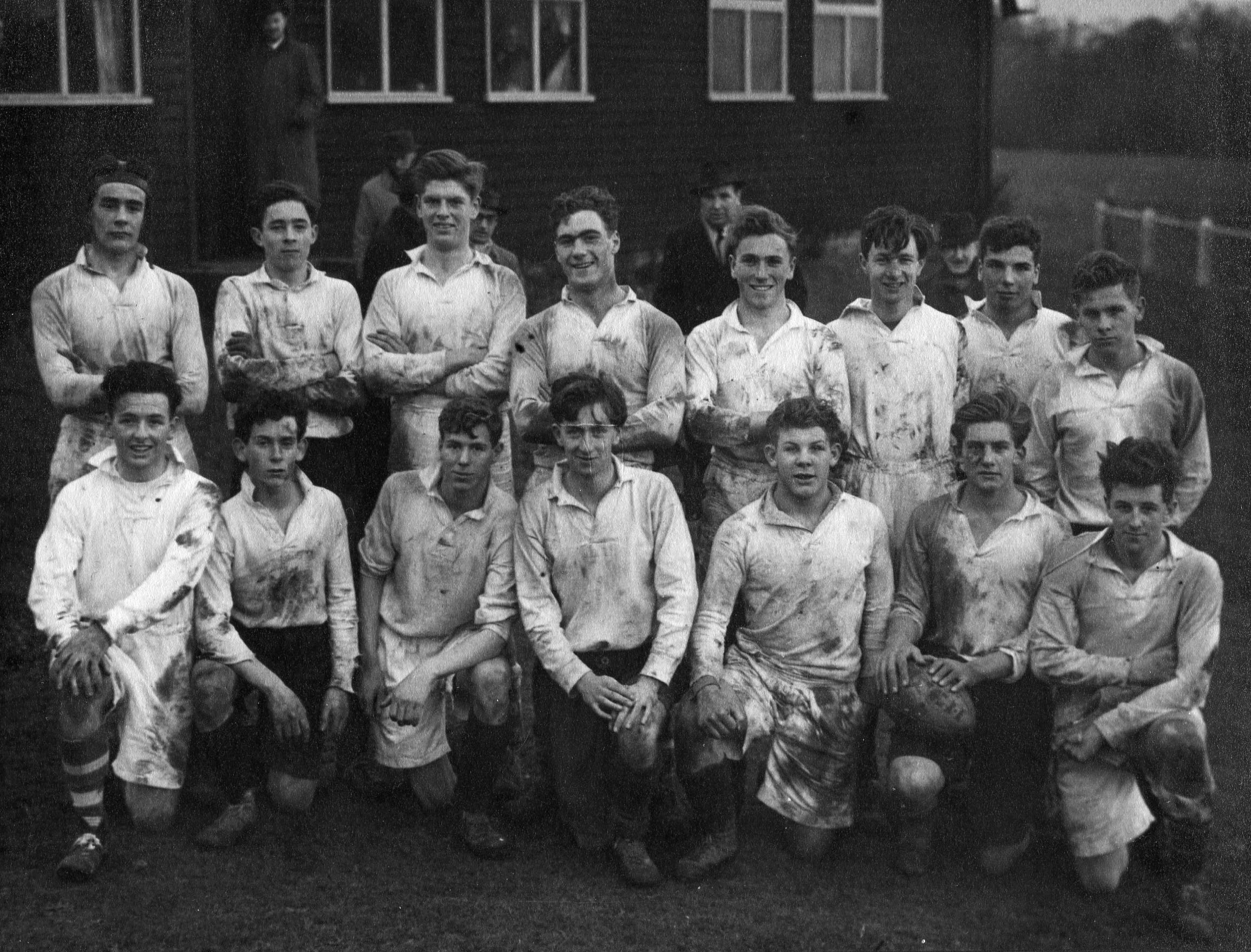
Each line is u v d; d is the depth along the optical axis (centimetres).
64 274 394
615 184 1095
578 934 307
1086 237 868
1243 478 498
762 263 365
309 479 400
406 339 402
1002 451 336
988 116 1180
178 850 342
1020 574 340
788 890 329
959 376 373
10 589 459
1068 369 368
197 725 346
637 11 1092
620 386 371
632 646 344
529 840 350
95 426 397
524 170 1038
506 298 404
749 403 367
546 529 340
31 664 431
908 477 368
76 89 564
